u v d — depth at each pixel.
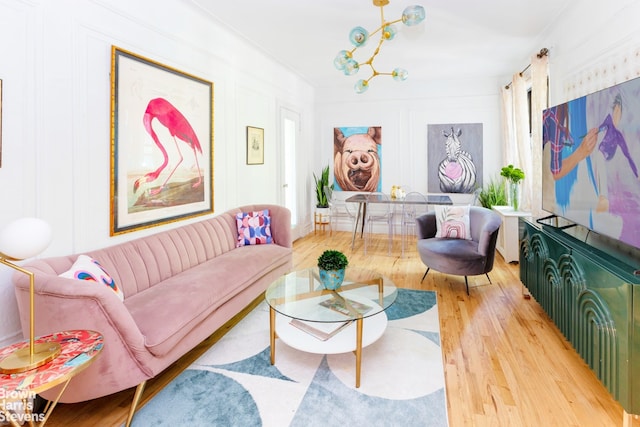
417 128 6.23
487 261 3.36
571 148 2.47
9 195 1.90
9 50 1.87
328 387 1.96
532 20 3.53
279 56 4.73
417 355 2.29
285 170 5.62
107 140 2.44
